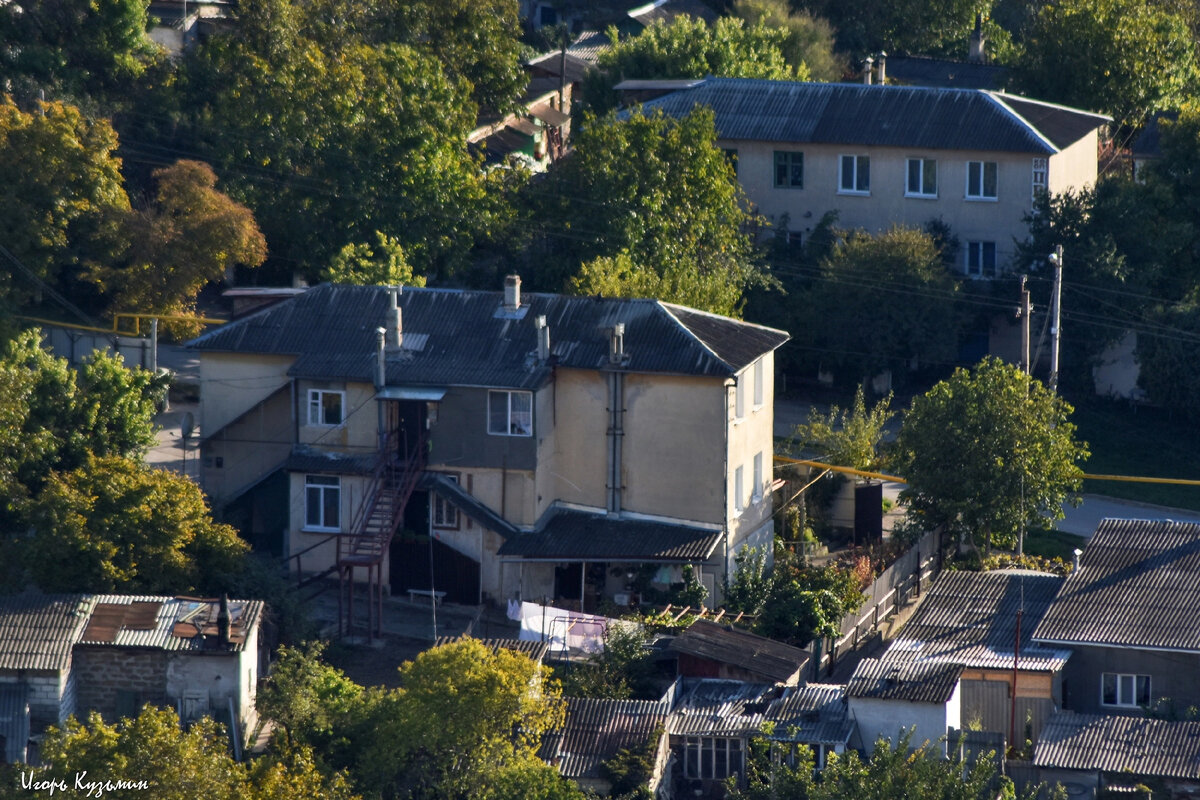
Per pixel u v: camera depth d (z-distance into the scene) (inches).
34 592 6860.2
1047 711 6811.0
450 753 5841.5
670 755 6284.5
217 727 5821.9
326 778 5625.0
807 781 5757.9
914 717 6318.9
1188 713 6643.7
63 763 4857.3
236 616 6486.2
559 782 5762.8
